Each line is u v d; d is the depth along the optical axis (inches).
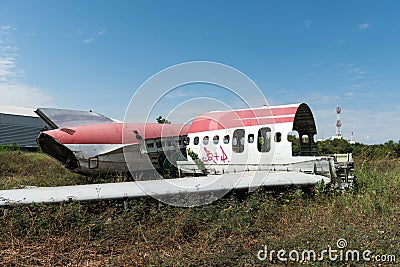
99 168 531.2
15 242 246.4
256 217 281.6
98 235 259.0
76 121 568.4
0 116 1609.3
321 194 352.2
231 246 218.4
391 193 384.2
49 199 291.0
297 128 532.7
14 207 280.2
